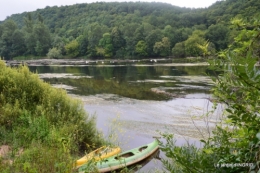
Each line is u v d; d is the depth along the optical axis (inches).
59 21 5324.8
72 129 272.8
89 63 2333.9
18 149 205.6
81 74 1358.3
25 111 272.8
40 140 221.3
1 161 179.2
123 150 312.0
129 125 441.4
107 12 5251.0
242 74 43.5
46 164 176.2
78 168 206.2
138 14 4803.2
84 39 3257.9
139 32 3036.4
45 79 1143.0
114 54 3154.5
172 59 2556.6
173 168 70.9
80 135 282.2
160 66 1753.2
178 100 659.4
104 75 1293.1
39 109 290.7
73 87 924.0
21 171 167.2
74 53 3191.4
